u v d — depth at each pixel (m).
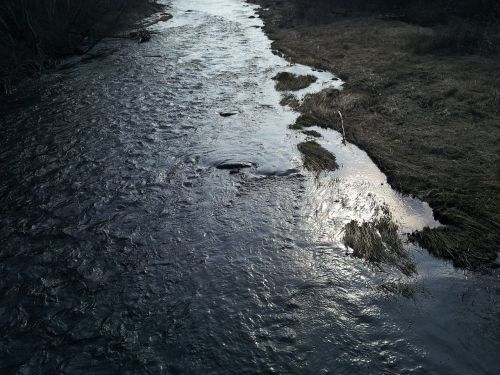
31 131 11.85
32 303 6.28
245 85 14.79
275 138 10.67
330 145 10.10
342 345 5.37
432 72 13.46
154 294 6.33
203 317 5.89
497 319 5.47
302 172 9.08
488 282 6.01
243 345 5.47
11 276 6.79
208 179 9.09
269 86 14.55
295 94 13.59
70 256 7.16
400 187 8.12
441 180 8.02
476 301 5.75
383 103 11.77
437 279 6.16
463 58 14.45
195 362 5.29
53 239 7.57
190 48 20.42
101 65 18.27
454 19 19.08
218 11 31.06
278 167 9.30
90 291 6.44
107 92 14.84
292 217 7.75
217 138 10.90
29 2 19.28
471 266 6.26
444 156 8.80
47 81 16.31
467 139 9.25
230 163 9.55
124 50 20.61
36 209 8.40
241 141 10.65
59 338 5.72
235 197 8.44
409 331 5.45
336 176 8.84
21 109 13.59
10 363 5.41
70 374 5.24
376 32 19.28
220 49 19.98
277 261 6.79
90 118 12.62
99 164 9.93
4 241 7.55
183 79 15.84
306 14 25.09
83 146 10.84
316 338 5.49
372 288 6.14
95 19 23.08
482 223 6.91
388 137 9.93
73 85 15.76
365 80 13.66
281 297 6.13
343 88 13.58
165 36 23.11
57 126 12.13
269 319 5.80
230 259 6.89
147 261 6.97
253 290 6.28
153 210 8.22
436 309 5.70
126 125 12.00
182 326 5.78
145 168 9.67
